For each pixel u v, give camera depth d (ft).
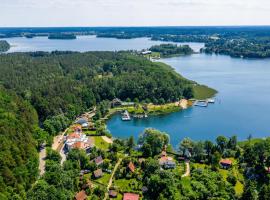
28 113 631.97
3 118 526.57
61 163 534.37
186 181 467.93
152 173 478.18
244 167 517.96
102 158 549.54
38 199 396.37
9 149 449.06
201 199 424.05
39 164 524.52
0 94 645.92
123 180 483.92
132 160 530.68
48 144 602.85
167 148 597.93
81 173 497.87
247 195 416.26
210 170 502.38
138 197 437.99
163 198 416.67
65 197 406.41
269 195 410.93
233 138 594.24
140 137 612.29
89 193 442.50
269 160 502.79
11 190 395.96
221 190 437.58
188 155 565.12
